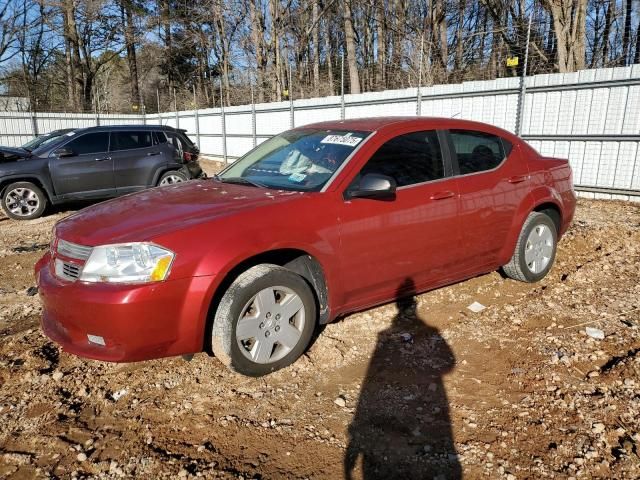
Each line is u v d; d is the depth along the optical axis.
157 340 2.99
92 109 32.47
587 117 9.59
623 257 5.85
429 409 3.07
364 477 2.53
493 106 10.96
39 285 3.36
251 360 3.28
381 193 3.53
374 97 13.37
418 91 12.23
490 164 4.59
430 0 24.22
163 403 3.19
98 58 44.88
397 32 23.92
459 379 3.39
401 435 2.84
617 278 5.16
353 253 3.62
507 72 18.03
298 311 3.47
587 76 9.44
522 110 10.43
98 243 3.08
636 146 9.06
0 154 9.41
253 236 3.19
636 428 2.80
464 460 2.63
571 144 9.92
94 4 33.53
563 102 9.88
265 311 3.29
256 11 29.19
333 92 25.66
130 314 2.89
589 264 5.58
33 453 2.77
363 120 4.42
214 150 21.55
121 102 39.62
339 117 14.72
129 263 2.98
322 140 4.16
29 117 21.75
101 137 9.99
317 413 3.05
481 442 2.76
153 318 2.94
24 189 9.51
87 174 9.74
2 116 21.12
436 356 3.70
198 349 3.15
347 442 2.79
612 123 9.28
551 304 4.52
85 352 3.09
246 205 3.41
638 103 8.90
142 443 2.82
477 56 20.20
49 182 9.55
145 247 2.98
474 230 4.35
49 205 10.40
